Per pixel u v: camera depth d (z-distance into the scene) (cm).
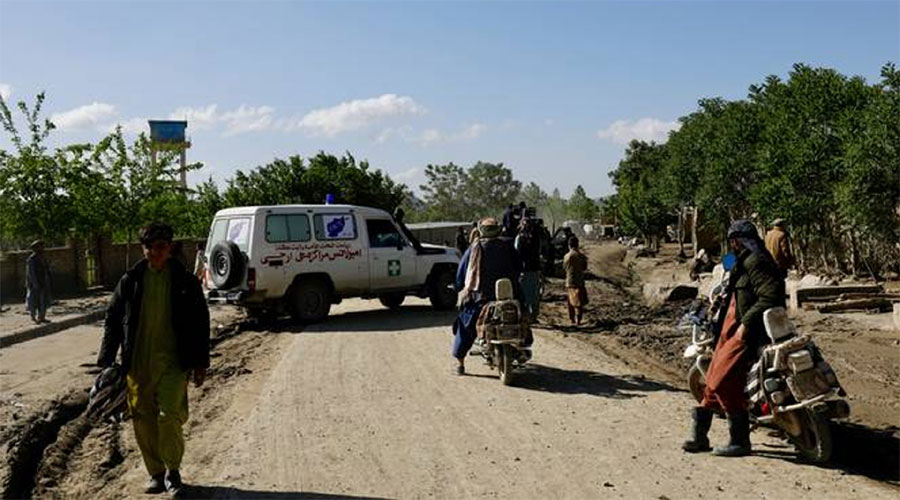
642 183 7325
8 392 1034
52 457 754
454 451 733
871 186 2158
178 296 616
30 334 1683
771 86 3316
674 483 632
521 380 1044
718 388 686
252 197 4206
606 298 2397
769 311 657
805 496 596
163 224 616
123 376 612
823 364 652
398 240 1842
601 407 889
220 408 945
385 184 4734
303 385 1033
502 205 14750
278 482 654
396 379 1059
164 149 3083
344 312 1927
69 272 2739
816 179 2542
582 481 644
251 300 1647
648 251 5453
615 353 1309
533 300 1567
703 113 4312
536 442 755
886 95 2161
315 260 1706
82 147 2744
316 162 4544
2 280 2464
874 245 2525
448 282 1897
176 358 621
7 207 2584
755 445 729
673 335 1514
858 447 760
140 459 757
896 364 1175
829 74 2617
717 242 4850
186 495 625
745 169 3334
